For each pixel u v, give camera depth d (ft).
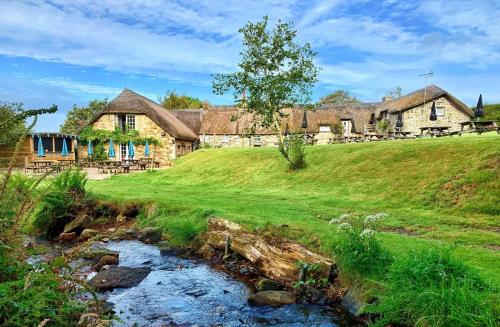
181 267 31.30
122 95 148.97
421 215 41.83
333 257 26.23
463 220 38.81
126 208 47.88
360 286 22.15
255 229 33.53
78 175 47.70
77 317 12.92
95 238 15.84
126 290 25.90
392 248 25.93
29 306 10.79
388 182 55.36
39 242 39.91
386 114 159.63
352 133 171.53
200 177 85.20
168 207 45.39
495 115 142.41
